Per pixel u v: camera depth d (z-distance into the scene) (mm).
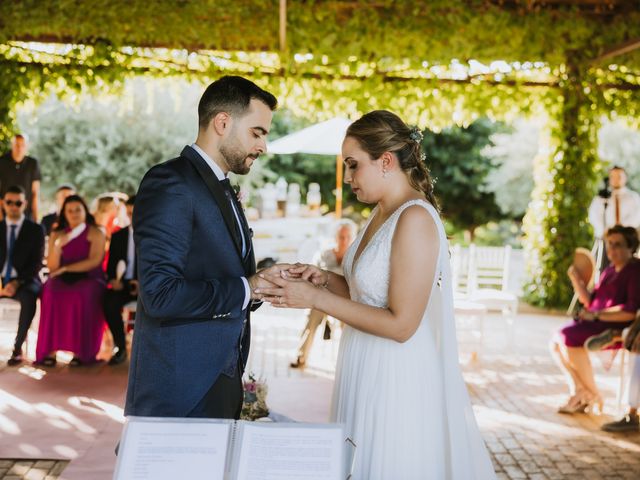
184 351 2029
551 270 9047
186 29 6535
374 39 6551
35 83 6910
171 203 1965
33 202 7781
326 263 5906
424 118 7395
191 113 15383
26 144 7703
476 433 2213
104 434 4137
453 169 17828
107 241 7102
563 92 7848
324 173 18438
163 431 1543
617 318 4793
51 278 5812
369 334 2217
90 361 5812
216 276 2072
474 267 7332
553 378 5898
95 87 6996
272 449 1517
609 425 4539
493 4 6582
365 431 2162
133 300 6000
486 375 5957
